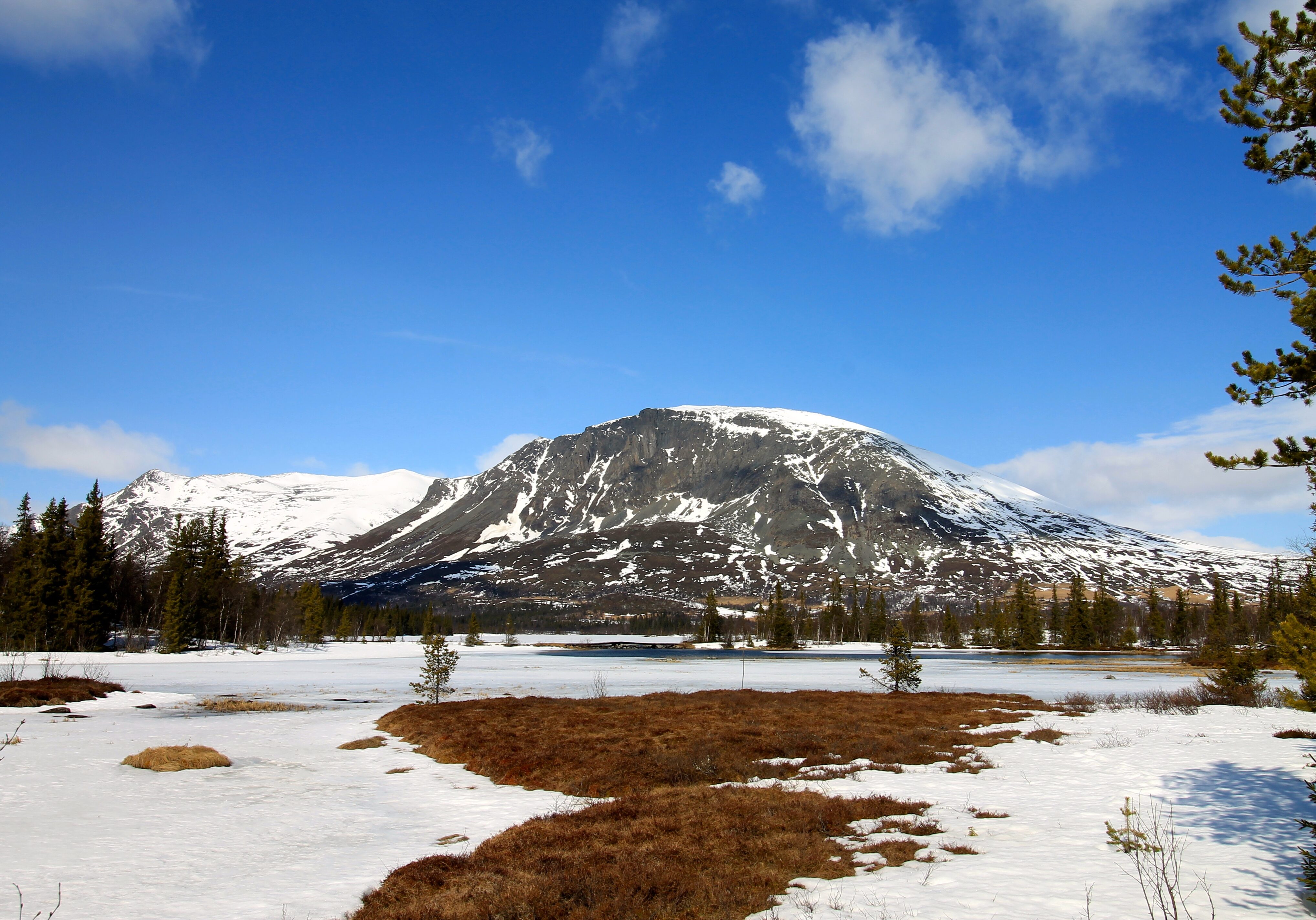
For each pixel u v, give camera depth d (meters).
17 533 123.44
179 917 13.47
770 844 15.91
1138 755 26.75
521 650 168.25
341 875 16.14
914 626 190.88
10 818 20.92
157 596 131.62
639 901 12.64
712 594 197.00
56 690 53.72
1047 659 132.50
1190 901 12.04
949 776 24.53
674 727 35.44
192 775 27.73
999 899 12.34
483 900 12.95
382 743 35.34
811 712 41.06
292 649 139.62
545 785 25.30
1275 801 19.19
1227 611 142.00
